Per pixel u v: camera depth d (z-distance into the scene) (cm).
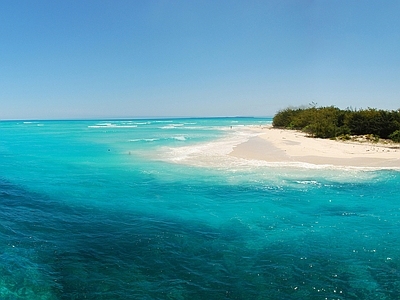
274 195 1269
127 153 2488
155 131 6003
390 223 973
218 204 1166
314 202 1177
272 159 2044
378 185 1399
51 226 955
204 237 876
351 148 2448
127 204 1177
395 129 3200
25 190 1379
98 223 983
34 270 688
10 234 884
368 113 3550
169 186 1422
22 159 2256
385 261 733
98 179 1577
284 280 651
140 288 623
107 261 734
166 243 834
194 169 1772
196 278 660
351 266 710
